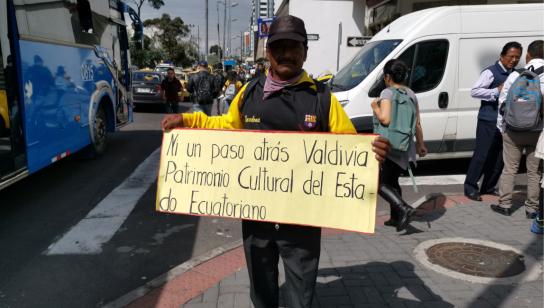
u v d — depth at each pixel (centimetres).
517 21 693
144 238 483
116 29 981
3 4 511
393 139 440
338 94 679
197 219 541
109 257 436
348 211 230
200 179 250
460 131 700
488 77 538
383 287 351
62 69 676
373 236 455
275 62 229
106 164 830
